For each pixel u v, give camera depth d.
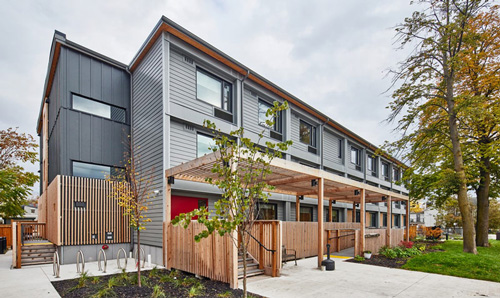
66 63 11.06
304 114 17.25
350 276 8.00
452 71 12.16
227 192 4.46
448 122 13.34
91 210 10.62
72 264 9.81
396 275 8.17
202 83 11.73
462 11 11.64
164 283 6.93
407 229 18.02
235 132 4.97
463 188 11.96
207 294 5.98
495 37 12.63
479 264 8.75
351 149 23.02
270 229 8.36
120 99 12.45
